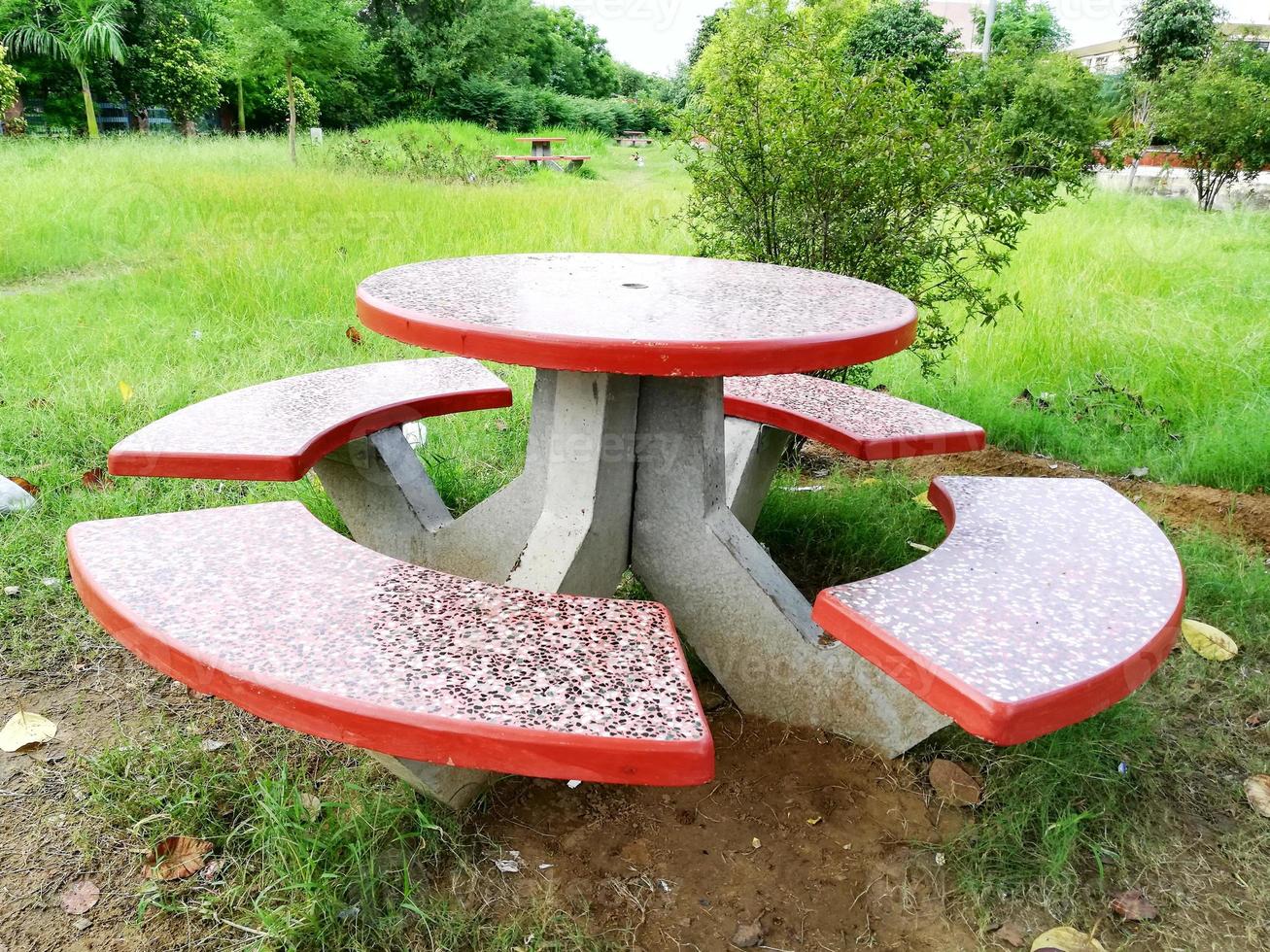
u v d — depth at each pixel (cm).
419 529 261
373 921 157
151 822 180
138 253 741
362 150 1462
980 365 495
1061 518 208
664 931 161
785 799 194
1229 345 487
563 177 1662
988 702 135
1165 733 220
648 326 176
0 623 246
